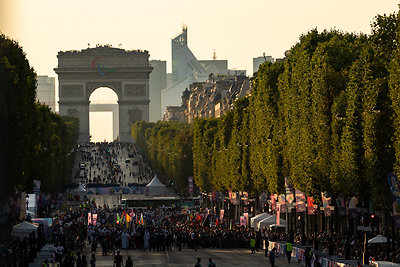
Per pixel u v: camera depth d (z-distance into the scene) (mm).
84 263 132875
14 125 134375
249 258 165375
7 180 92562
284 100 189250
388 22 134375
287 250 153500
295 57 180875
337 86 154625
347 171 139625
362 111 138750
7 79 125188
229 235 199125
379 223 167625
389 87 121250
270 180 195500
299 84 169750
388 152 128375
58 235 195500
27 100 160125
